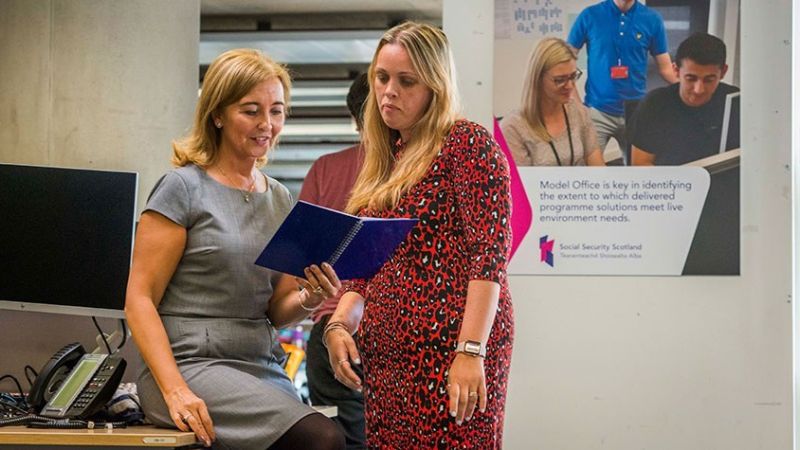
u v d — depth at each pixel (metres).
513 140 4.49
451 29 4.54
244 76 3.03
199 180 3.06
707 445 4.48
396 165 2.85
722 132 4.45
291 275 2.96
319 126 11.02
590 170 4.47
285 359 3.37
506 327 2.73
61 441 2.83
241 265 3.05
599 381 4.50
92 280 3.74
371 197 2.85
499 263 2.65
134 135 4.43
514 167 4.49
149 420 3.04
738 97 4.45
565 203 4.48
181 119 4.54
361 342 2.86
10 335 4.04
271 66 3.10
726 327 4.47
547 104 4.48
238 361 3.06
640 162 4.46
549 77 4.48
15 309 3.82
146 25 4.46
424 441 2.71
